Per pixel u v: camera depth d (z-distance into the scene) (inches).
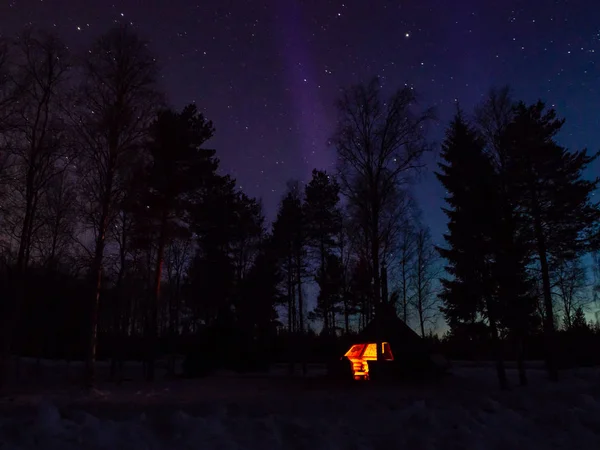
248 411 445.1
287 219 1501.0
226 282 1568.7
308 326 1983.3
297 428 355.6
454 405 464.1
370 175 892.0
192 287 1593.3
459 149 871.1
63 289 1152.8
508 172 842.2
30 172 776.9
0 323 948.6
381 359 900.0
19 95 761.6
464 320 921.5
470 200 776.9
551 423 387.5
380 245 928.3
